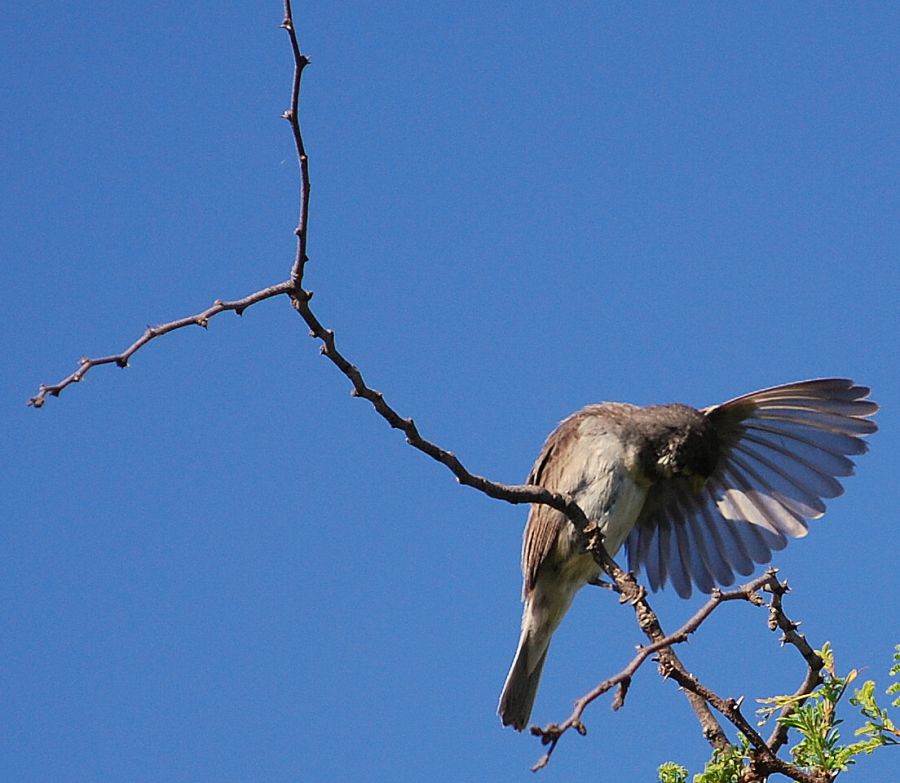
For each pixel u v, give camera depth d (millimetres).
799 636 8117
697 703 8672
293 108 7523
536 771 6082
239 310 7422
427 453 8477
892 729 7918
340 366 7867
